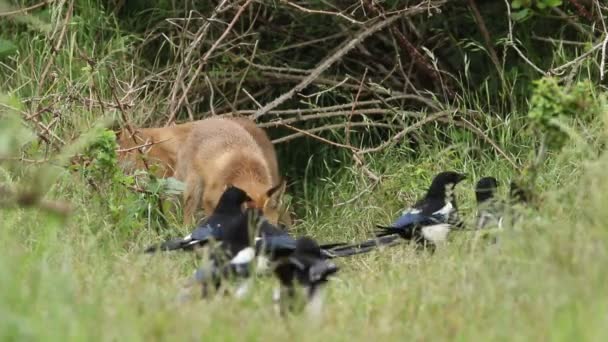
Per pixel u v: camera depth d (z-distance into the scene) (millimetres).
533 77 30250
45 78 28188
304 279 16688
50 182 21953
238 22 32562
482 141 28859
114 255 20547
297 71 31172
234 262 17312
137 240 23281
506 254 17266
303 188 32094
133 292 15352
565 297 14328
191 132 28219
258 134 28828
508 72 30750
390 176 27547
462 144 27719
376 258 21172
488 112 30125
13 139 19812
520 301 15008
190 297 16031
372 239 23172
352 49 32312
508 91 30469
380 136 31891
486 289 15727
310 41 32062
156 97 30422
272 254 18562
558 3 28000
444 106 30734
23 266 16328
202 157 27375
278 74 31828
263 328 14188
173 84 30453
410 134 30516
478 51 31891
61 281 14844
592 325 13164
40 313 13742
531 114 19828
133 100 28719
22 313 13578
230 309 14852
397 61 30484
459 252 19109
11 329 12672
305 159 33094
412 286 16797
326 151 32531
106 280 17281
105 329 13297
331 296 17625
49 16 30625
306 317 15016
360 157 28375
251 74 32219
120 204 23578
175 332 13547
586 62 28266
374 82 32094
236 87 32469
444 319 14633
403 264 19688
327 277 18031
